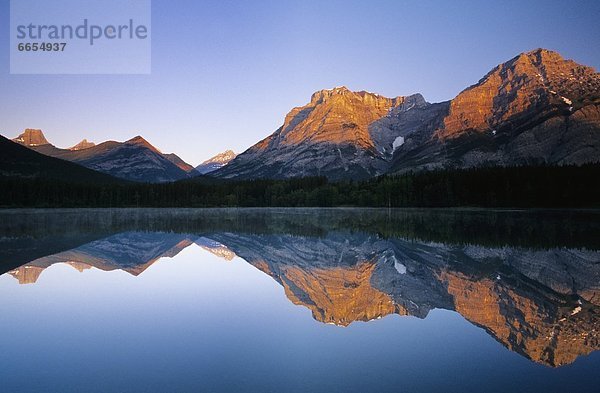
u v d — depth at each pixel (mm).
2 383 14273
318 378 14734
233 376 14914
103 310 24000
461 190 146125
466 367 15836
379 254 47219
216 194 199375
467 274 35875
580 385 14273
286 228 82000
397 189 164375
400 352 17375
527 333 20109
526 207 131375
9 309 24188
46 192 166500
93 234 68812
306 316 22750
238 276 35031
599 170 125312
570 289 30031
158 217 119438
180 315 22875
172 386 14047
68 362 16156
